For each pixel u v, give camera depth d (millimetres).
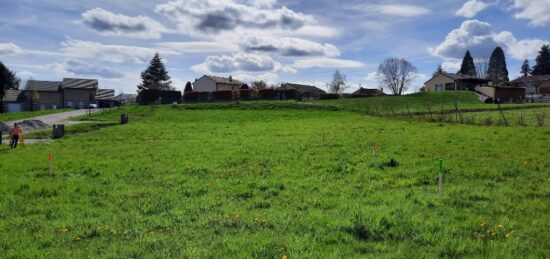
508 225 9727
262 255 8328
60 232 10297
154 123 54438
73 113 79188
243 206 12500
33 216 11852
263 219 10875
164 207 12555
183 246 9008
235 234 9828
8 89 125250
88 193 14680
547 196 12523
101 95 133625
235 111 68375
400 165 18594
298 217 10992
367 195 13453
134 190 14930
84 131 48469
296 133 36781
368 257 7965
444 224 9914
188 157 23062
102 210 12367
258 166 19531
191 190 14727
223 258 8219
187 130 43250
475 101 78750
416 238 8984
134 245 9156
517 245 8461
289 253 8344
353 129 38312
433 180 15297
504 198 12359
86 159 22984
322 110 65438
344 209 11672
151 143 31703
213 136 36375
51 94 125625
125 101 144875
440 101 80062
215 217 11242
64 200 13766
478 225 9789
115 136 38750
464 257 7941
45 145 32406
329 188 14602
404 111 59844
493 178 15438
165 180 16750
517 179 15016
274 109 68875
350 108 66062
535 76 129125
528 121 39844
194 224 10680
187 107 75875
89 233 10156
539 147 22000
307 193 13961
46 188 15273
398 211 11086
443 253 8180
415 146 24547
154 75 142250
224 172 18188
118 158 23297
